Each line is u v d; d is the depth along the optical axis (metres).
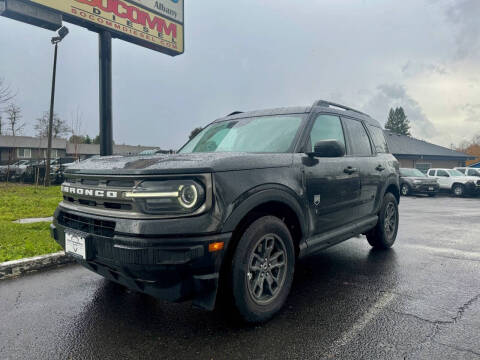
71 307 2.95
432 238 5.91
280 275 2.79
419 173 19.64
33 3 6.21
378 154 4.71
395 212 5.14
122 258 2.16
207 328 2.56
